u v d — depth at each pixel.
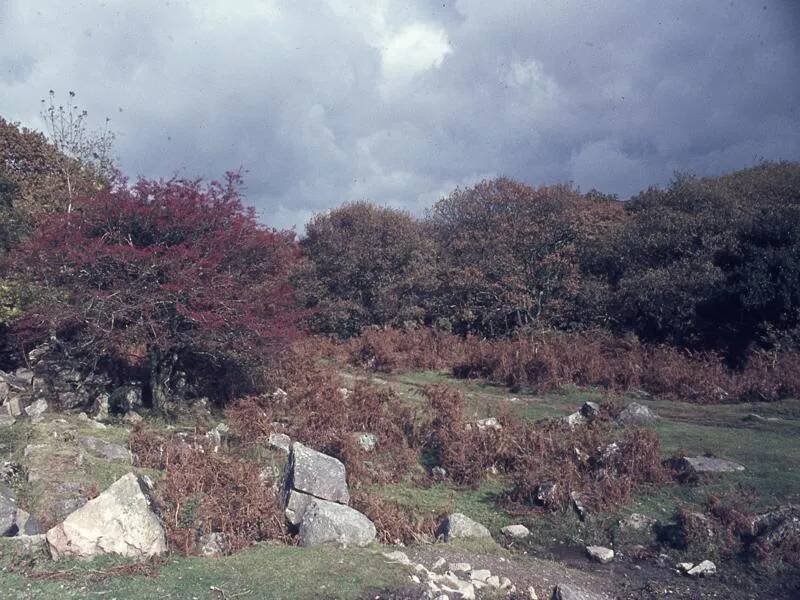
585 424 13.54
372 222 29.23
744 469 10.84
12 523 7.50
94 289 13.20
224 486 9.38
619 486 10.36
